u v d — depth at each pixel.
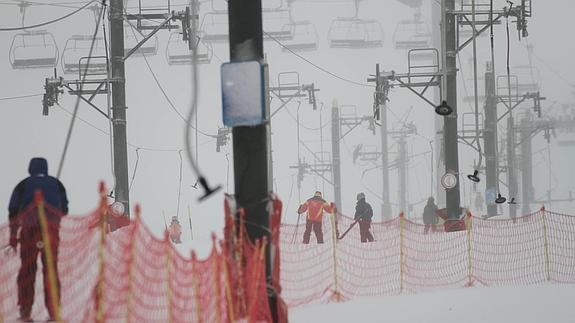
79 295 33.94
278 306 31.77
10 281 34.62
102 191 27.16
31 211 33.22
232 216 31.55
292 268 54.56
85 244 36.44
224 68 31.22
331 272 53.81
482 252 66.31
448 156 108.06
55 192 34.81
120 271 34.78
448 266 58.78
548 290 46.00
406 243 73.25
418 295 45.12
